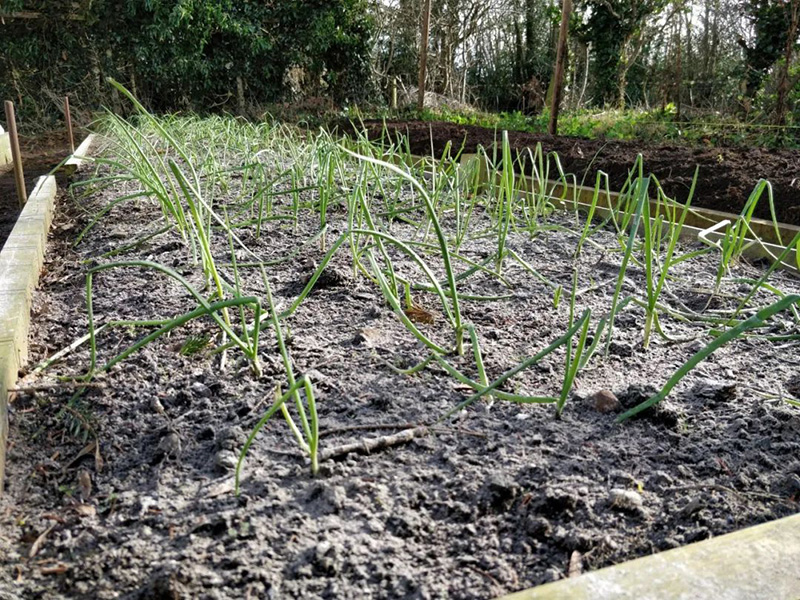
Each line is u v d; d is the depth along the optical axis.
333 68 10.38
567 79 12.24
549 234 2.55
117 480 1.05
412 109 9.24
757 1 6.98
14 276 1.80
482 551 0.88
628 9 9.84
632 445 1.12
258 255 2.21
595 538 0.91
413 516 0.94
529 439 1.13
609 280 2.00
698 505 0.96
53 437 1.17
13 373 1.32
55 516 0.97
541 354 1.10
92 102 8.95
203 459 1.09
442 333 1.58
